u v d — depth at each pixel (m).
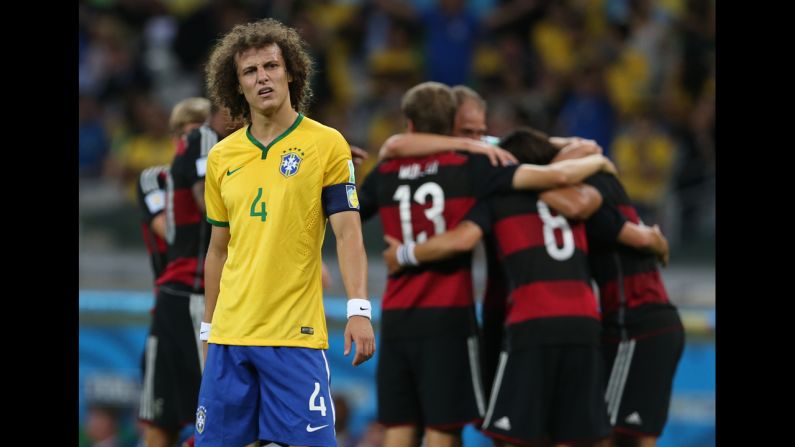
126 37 48.53
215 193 14.45
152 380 18.88
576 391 18.38
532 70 48.53
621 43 48.88
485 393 19.78
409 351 19.14
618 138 46.66
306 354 13.88
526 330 18.42
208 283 14.66
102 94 47.62
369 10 48.91
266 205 13.87
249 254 13.95
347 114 47.50
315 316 14.06
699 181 43.47
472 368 19.02
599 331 18.72
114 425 29.94
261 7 48.00
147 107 47.34
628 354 19.56
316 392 13.85
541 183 18.69
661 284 20.11
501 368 18.73
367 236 38.84
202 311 18.55
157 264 20.33
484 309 20.14
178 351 18.61
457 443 19.23
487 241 20.00
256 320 13.84
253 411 14.11
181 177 18.55
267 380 13.87
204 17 48.03
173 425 18.75
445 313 18.92
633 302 19.66
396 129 47.00
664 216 42.56
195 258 18.62
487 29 48.97
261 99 13.88
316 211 14.00
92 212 41.31
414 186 19.33
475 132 20.69
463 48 48.47
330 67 47.69
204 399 14.21
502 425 18.42
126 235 40.81
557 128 46.75
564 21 49.06
